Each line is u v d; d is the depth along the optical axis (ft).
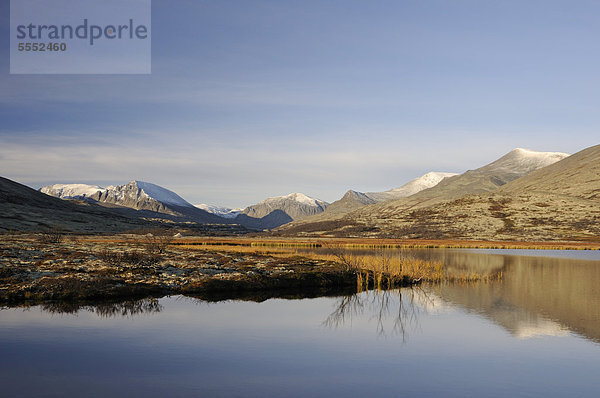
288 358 88.02
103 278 153.38
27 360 83.25
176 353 89.51
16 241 299.79
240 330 108.06
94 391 70.13
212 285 162.09
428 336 105.09
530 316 126.00
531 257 334.44
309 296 157.89
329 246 466.70
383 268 211.41
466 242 556.10
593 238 630.33
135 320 114.93
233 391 71.46
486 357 89.81
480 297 156.46
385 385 75.00
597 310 134.21
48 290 138.21
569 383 76.43
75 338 97.60
